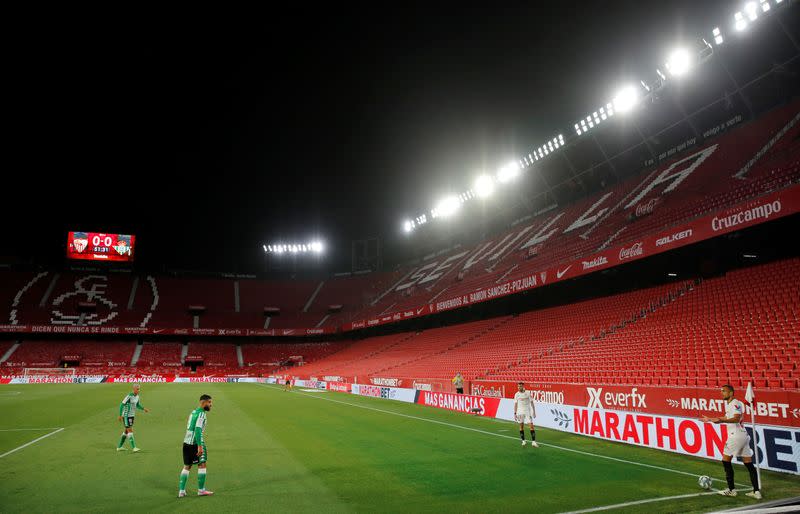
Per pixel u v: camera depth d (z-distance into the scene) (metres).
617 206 31.58
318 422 18.34
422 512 7.55
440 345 38.62
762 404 11.40
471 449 12.84
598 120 34.34
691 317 20.27
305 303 65.69
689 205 24.02
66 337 56.75
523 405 13.58
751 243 23.05
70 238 60.09
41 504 7.89
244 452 12.44
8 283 57.94
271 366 58.94
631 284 29.08
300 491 8.74
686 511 7.59
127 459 11.60
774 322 16.53
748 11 24.92
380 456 11.91
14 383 46.16
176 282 66.38
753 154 24.44
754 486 8.42
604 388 15.95
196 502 8.03
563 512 7.53
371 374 38.94
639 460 11.37
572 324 27.56
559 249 32.41
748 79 27.06
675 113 31.19
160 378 52.56
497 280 35.62
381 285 62.22
